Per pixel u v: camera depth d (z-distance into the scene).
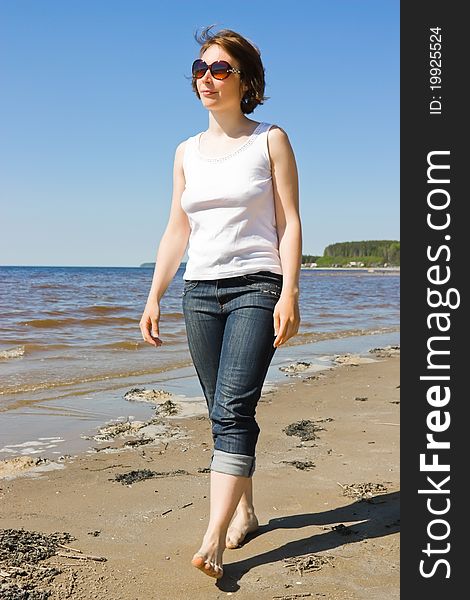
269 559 2.67
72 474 3.83
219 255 2.56
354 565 2.63
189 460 4.14
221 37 2.64
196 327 2.66
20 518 3.10
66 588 2.38
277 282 2.58
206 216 2.59
